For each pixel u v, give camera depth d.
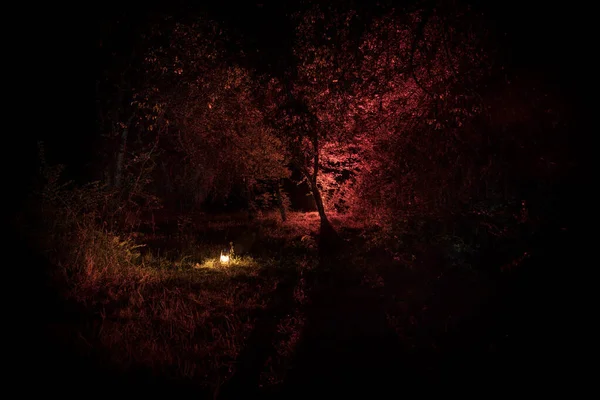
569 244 5.92
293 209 25.05
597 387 4.27
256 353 5.52
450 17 6.53
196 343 5.74
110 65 13.80
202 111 14.38
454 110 7.02
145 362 5.05
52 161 16.70
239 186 21.75
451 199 9.08
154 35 8.70
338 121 9.22
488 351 5.12
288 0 7.09
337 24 6.96
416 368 5.00
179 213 21.48
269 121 8.85
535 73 6.16
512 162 6.67
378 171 14.18
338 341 5.84
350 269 9.91
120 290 7.77
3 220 8.87
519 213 7.09
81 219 9.96
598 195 5.82
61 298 6.97
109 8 8.56
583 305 5.40
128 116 17.92
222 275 9.50
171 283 8.73
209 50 8.78
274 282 8.95
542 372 4.59
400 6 6.67
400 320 6.54
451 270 8.41
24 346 5.17
